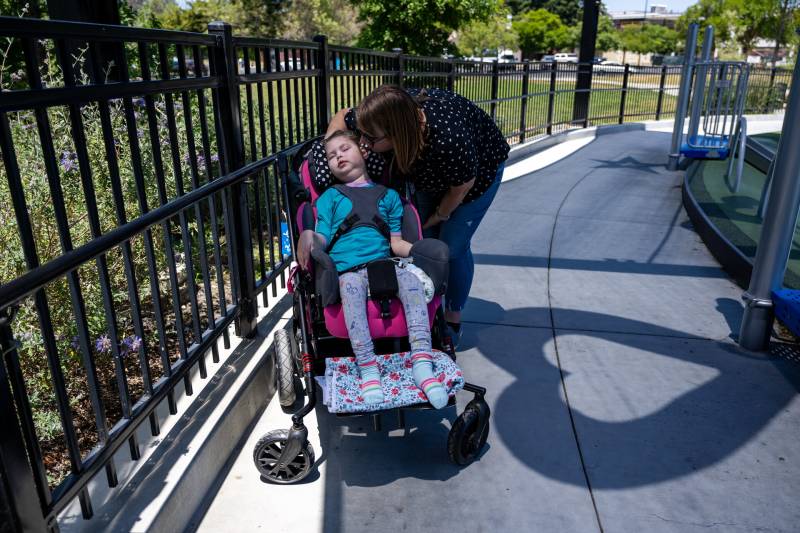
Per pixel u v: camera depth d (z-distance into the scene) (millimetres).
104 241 1938
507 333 4031
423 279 2592
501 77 10086
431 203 3316
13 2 5344
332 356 2900
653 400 3281
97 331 3129
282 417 3113
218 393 2865
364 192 2766
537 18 73938
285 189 3014
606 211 7207
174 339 3695
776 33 46000
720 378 3502
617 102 15328
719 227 6031
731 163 8328
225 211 3061
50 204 3090
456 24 21188
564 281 4980
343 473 2715
